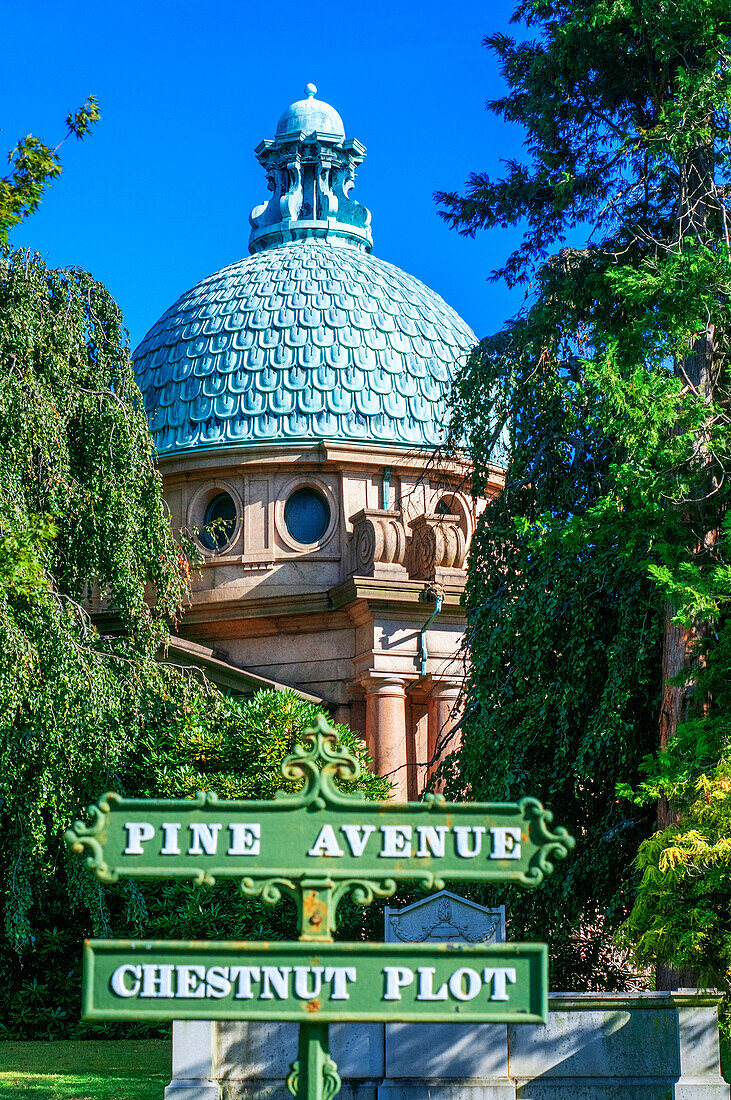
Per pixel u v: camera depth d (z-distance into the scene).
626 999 10.38
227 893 19.66
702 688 13.47
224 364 31.53
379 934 19.30
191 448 30.73
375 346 31.84
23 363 17.22
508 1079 10.20
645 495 13.22
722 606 14.10
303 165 37.09
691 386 14.52
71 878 17.48
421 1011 4.77
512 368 17.89
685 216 15.63
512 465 17.89
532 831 4.88
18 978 20.09
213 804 4.87
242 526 30.27
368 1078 10.20
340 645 28.83
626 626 15.57
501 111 18.31
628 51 16.50
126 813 4.86
